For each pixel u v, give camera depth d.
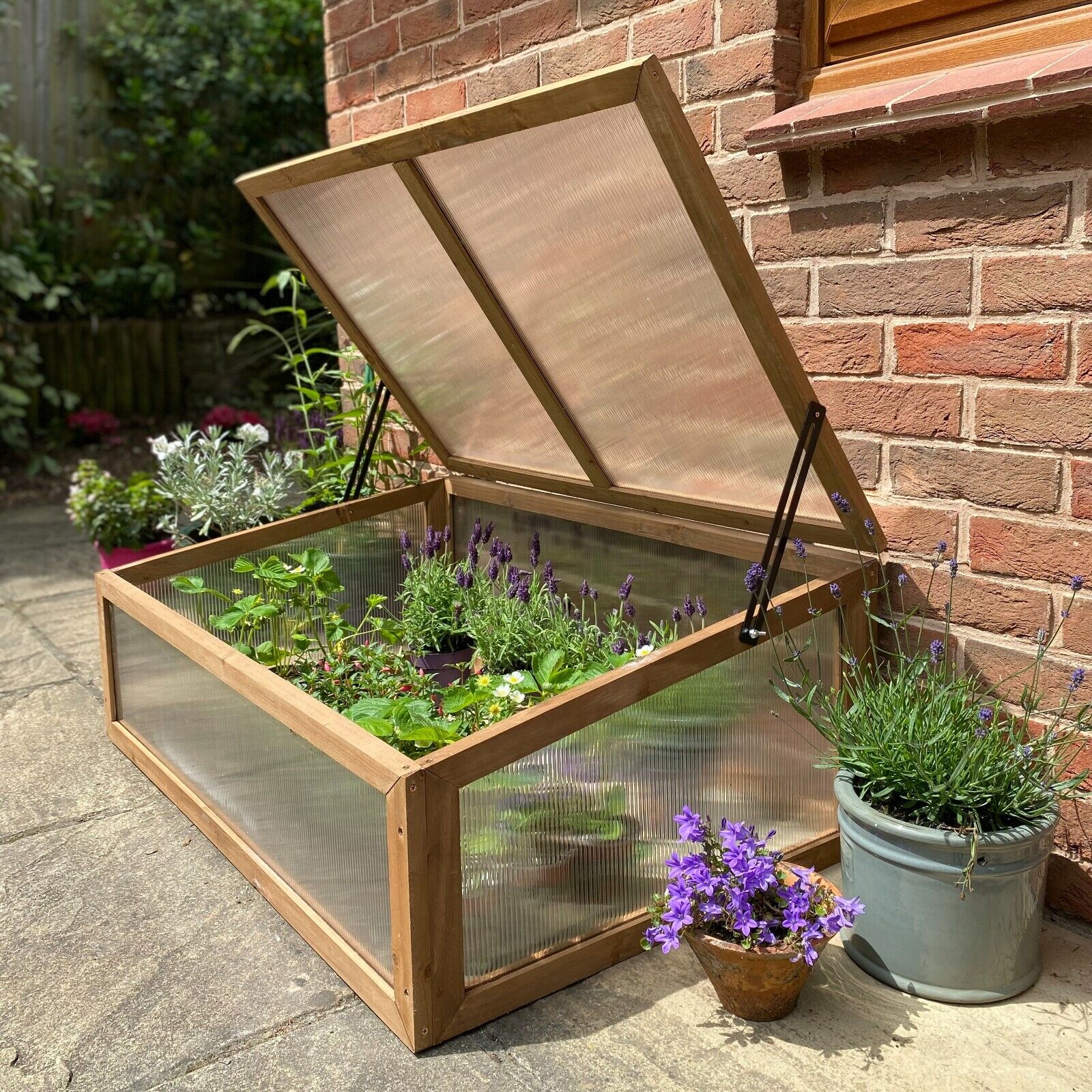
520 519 3.50
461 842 1.92
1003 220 2.21
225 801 2.61
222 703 2.55
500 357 2.96
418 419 3.61
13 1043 1.99
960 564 2.41
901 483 2.50
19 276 7.05
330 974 2.18
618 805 2.15
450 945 1.93
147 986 2.15
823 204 2.54
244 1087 1.86
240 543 3.30
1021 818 2.04
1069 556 2.21
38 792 2.94
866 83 2.50
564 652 2.68
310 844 2.24
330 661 2.99
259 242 8.93
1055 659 2.27
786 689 2.39
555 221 2.30
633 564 3.12
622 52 2.98
